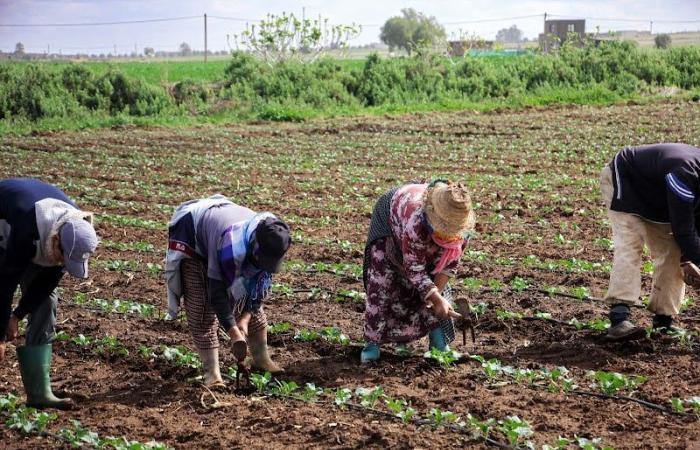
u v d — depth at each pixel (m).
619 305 7.00
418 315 6.87
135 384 6.72
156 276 9.27
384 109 27.78
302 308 8.18
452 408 6.20
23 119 27.59
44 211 5.68
